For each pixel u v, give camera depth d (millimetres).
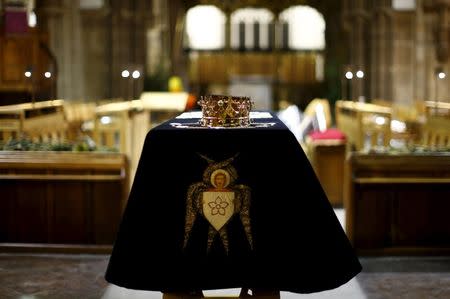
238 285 4949
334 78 23906
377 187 7461
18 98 15578
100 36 23016
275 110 26047
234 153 4953
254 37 26219
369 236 7512
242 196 4953
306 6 25594
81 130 12695
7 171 7500
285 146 4938
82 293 6250
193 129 4965
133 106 13234
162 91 22797
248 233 4949
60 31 20641
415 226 7504
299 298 6074
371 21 22406
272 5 25641
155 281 4930
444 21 18656
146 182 4930
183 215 4945
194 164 4949
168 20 25906
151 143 4941
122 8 23016
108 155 7484
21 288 6371
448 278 6676
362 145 11516
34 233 7562
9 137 9500
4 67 15391
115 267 4941
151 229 4934
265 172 4949
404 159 7453
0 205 7551
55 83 15930
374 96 22109
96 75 23016
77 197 7523
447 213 7488
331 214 4988
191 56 26219
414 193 7477
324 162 10492
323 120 13078
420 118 13305
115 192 7484
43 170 7488
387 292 6250
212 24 26188
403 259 7363
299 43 26000
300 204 4934
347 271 4953
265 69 25984
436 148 8523
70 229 7543
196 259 4945
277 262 4949
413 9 21438
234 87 26234
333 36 25578
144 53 23359
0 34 15375
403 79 21828
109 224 7527
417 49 20266
